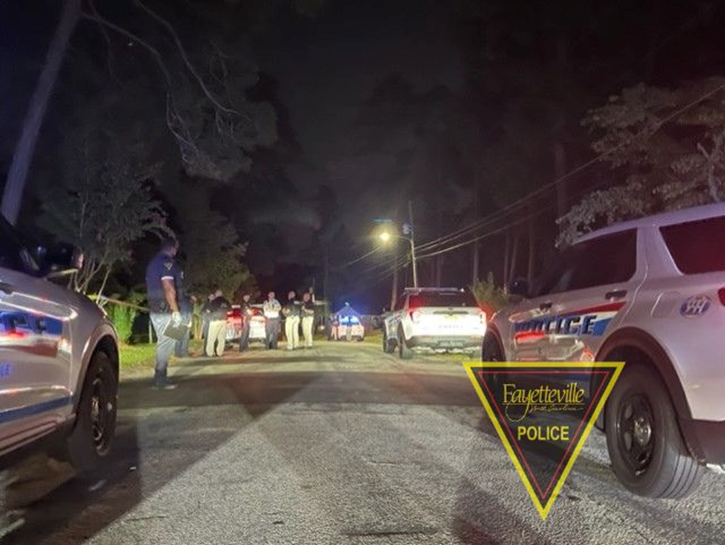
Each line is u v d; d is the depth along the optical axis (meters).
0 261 5.50
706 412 5.33
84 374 6.50
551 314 8.03
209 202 38.75
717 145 17.58
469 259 62.62
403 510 5.79
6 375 5.05
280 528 5.39
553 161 38.25
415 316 18.50
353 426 8.97
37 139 21.92
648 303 6.17
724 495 6.22
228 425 9.02
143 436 8.39
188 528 5.39
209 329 20.39
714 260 5.97
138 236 19.62
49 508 5.86
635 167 22.25
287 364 17.45
